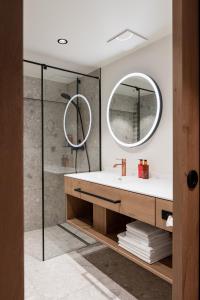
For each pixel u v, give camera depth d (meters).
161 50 1.94
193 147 0.81
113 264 2.01
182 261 0.78
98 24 1.71
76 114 2.64
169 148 1.89
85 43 2.01
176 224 0.80
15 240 0.54
